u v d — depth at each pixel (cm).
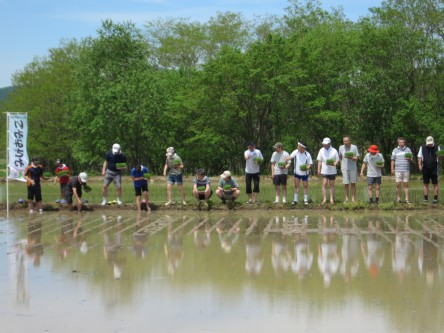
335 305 1098
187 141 6744
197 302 1129
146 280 1306
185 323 1009
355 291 1195
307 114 6556
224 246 1711
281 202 2661
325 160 2586
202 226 2131
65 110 8050
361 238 1825
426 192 2606
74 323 1016
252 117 6850
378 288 1216
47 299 1162
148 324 1005
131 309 1090
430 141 2573
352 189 2611
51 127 8325
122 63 7181
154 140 7081
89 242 1809
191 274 1359
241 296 1167
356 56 6362
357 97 6353
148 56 8069
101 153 7288
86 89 7156
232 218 2345
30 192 2605
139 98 6731
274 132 6944
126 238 1877
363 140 6562
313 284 1255
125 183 4947
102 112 6781
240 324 1000
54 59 8381
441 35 6238
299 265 1445
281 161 2605
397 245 1697
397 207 2552
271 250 1642
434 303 1104
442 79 6122
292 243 1750
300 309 1076
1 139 9125
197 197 2655
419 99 6394
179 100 6838
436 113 6294
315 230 1997
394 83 6031
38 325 1007
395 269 1389
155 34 8600
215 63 6378
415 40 6053
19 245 1770
